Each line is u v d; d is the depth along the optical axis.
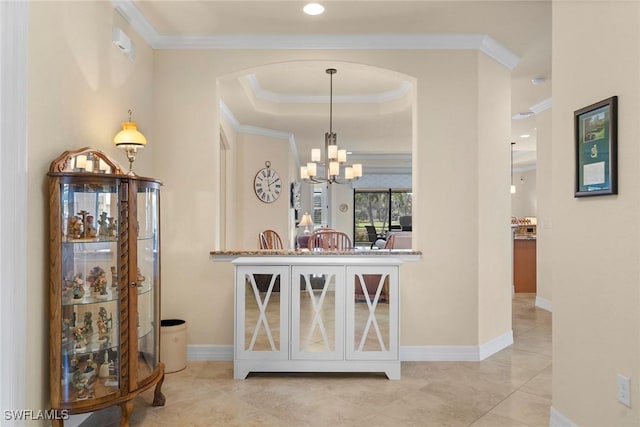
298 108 5.79
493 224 3.82
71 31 2.38
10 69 1.88
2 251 1.86
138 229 2.47
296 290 3.16
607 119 1.96
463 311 3.62
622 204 1.89
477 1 3.03
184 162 3.61
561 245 2.33
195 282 3.60
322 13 3.21
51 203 2.12
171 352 3.30
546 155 5.55
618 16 1.91
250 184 6.82
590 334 2.10
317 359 3.15
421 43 3.61
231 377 3.20
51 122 2.20
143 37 3.40
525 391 2.94
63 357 2.15
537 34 3.54
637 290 1.81
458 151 3.64
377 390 2.96
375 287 3.15
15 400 1.92
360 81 5.09
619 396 1.90
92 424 2.49
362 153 10.14
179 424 2.48
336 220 12.44
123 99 3.05
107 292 2.30
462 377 3.20
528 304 5.89
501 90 3.94
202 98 3.62
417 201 3.64
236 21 3.33
